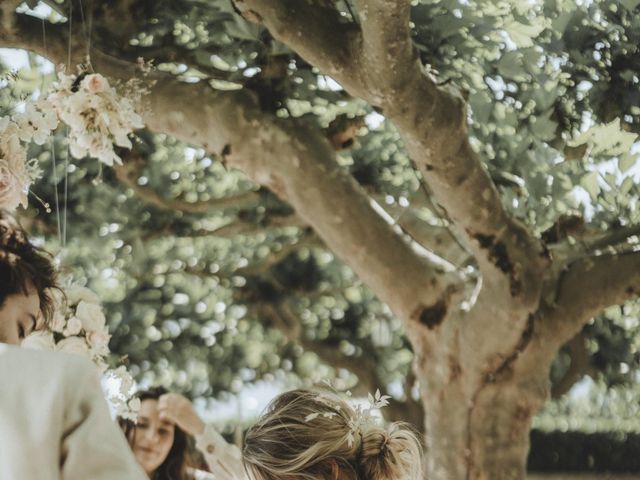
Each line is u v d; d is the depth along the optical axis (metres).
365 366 11.10
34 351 1.37
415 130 4.17
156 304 10.28
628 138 4.69
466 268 5.29
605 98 4.67
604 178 5.00
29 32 4.40
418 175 5.38
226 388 10.96
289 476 2.03
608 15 4.72
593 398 17.61
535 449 17.30
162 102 4.65
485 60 4.86
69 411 1.31
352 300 11.38
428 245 5.47
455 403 5.06
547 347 4.98
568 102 4.81
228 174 8.88
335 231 4.78
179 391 10.66
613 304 4.99
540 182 5.08
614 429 17.45
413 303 4.94
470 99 4.91
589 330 9.98
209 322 10.59
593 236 5.21
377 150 6.80
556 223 5.19
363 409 2.12
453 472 5.07
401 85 3.97
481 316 4.88
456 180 4.44
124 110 2.96
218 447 3.46
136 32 4.84
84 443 1.29
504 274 4.80
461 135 4.27
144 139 7.91
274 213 8.12
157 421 3.46
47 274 1.78
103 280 9.59
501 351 4.93
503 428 5.04
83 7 4.47
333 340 11.30
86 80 2.91
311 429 2.04
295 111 5.90
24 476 1.26
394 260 4.85
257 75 4.76
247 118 4.66
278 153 4.68
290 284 10.55
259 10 3.98
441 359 5.04
